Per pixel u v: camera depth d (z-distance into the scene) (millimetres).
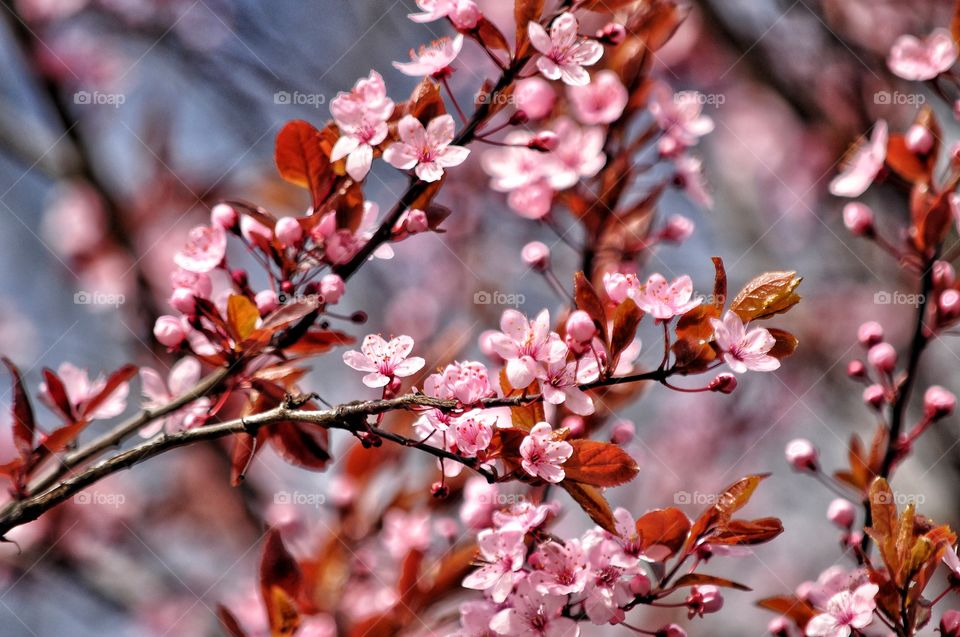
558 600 1230
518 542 1236
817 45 1914
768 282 1219
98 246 1878
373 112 1247
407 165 1243
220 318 1259
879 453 1330
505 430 1218
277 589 1267
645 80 1400
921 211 1329
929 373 1936
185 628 1803
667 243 1402
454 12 1250
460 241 2180
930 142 1327
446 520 1364
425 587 1359
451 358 1345
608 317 1244
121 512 1900
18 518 1228
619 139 1402
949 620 1245
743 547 1250
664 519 1240
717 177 2195
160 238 1897
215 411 1267
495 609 1242
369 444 1221
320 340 1266
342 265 1265
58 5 2055
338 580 1408
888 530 1250
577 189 1396
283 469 1851
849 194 1341
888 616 1250
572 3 1278
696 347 1215
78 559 1810
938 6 1899
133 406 1510
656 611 1949
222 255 1269
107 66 2084
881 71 1871
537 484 1227
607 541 1238
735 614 2145
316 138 1267
